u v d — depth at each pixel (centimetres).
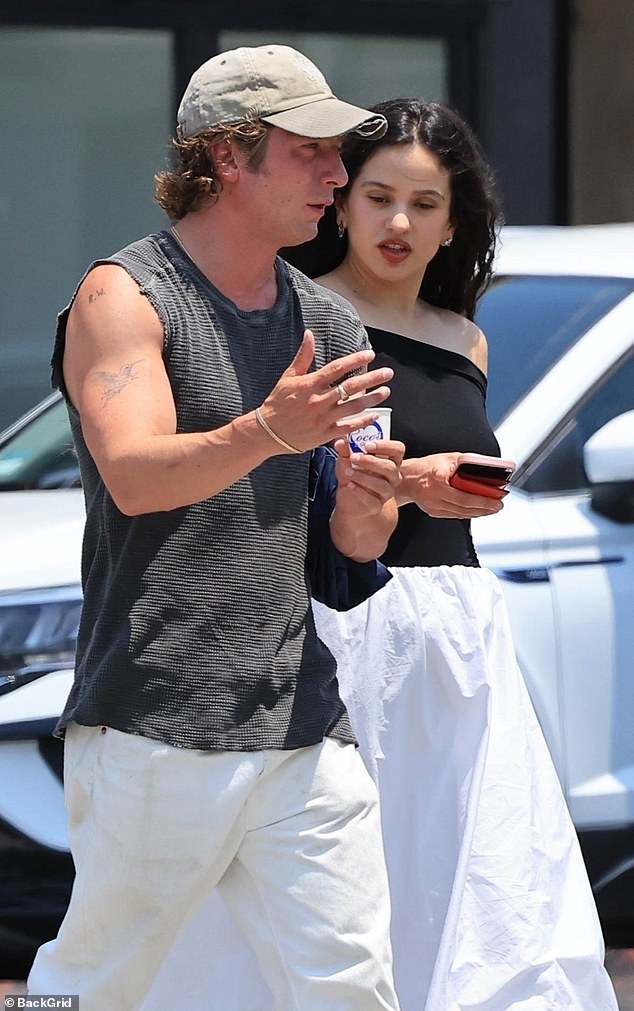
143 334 1031
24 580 1581
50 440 1953
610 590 1675
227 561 1057
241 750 1055
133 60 3434
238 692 1057
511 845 1308
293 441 969
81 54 3412
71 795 1097
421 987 1335
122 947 1091
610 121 3597
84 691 1073
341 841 1082
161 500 985
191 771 1050
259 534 1067
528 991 1296
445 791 1337
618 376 1766
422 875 1334
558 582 1659
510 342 1811
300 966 1073
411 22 3503
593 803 1650
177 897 1074
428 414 1359
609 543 1689
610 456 1644
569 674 1652
